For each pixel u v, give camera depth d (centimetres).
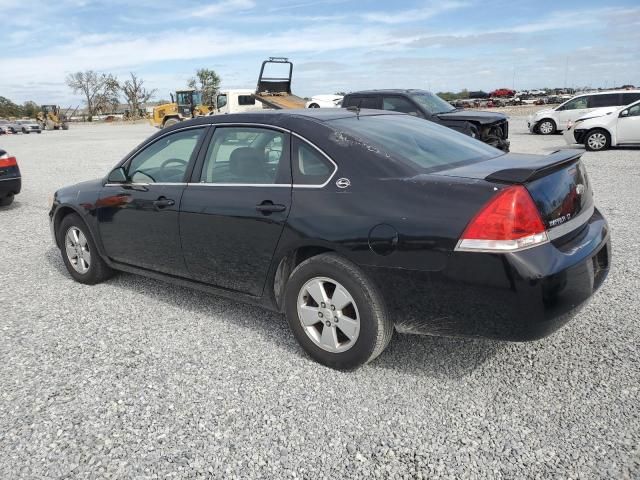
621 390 297
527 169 278
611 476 235
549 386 305
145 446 267
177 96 3650
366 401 299
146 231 429
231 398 306
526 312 266
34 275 550
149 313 435
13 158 903
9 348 378
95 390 319
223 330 398
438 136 382
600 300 418
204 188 388
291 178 342
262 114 381
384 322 308
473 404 292
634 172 1080
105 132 3991
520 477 237
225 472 247
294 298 340
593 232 316
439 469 245
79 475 248
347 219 307
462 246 271
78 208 485
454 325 286
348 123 360
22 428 284
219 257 378
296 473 246
